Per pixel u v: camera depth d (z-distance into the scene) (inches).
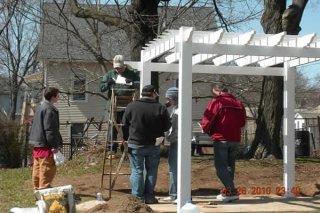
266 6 615.8
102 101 1384.1
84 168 516.1
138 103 364.5
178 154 341.4
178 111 351.6
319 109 2063.2
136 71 425.7
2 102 1863.9
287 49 354.0
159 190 431.5
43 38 1193.4
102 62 895.7
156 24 626.5
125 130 416.8
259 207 361.7
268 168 522.3
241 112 382.0
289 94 419.2
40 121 371.6
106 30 988.6
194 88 1163.9
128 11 644.7
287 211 348.8
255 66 435.2
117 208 331.0
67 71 1203.2
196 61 415.2
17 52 1669.5
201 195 420.2
